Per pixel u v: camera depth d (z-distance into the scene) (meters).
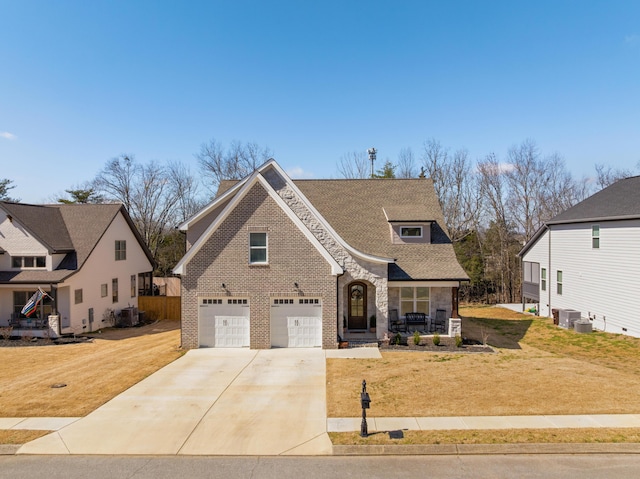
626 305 22.08
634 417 10.76
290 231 18.83
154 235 50.69
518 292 45.62
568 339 22.08
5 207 23.64
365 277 19.53
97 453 9.34
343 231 22.23
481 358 17.14
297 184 25.47
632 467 8.63
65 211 28.48
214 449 9.49
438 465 8.79
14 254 23.62
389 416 11.01
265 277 18.83
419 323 20.55
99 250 26.94
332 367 15.77
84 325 25.28
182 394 12.94
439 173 49.31
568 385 13.29
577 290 26.11
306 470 8.60
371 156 39.59
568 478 8.22
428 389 13.04
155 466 8.79
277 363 16.38
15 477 8.37
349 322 21.02
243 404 12.05
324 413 11.32
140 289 34.66
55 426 10.65
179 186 52.19
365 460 9.03
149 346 20.39
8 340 22.47
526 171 48.09
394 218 21.64
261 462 8.95
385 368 15.55
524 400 11.99
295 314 18.98
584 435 9.75
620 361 17.70
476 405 11.66
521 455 9.20
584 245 25.41
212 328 19.09
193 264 18.92
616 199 25.03
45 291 23.59
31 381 14.43
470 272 45.94
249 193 18.88
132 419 11.06
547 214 47.75
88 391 13.27
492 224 47.97
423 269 20.42
